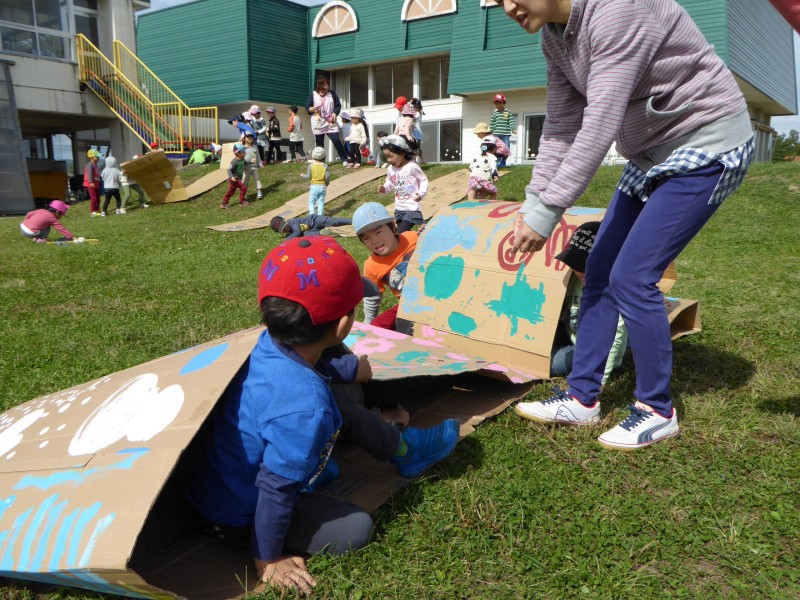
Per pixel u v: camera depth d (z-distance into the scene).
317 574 1.96
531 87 18.50
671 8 2.33
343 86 24.05
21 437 2.38
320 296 1.90
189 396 2.00
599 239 2.85
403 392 3.17
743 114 2.47
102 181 16.12
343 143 17.09
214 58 23.09
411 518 2.22
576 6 2.33
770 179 10.47
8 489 2.04
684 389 3.31
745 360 3.72
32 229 10.69
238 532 2.16
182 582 1.91
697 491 2.34
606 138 2.37
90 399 2.44
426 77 21.89
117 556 1.61
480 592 1.88
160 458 1.81
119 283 6.88
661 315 2.62
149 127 20.23
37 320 5.18
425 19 20.59
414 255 4.12
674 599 1.83
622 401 3.21
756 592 1.85
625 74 2.32
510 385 3.42
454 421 2.67
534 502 2.30
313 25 23.48
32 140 23.89
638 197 2.75
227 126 23.38
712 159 2.44
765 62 19.52
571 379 2.97
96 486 1.84
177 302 5.76
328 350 2.48
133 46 20.47
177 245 10.20
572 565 1.98
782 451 2.62
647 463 2.57
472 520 2.19
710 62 2.40
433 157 21.83
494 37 19.00
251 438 1.93
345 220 6.60
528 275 3.54
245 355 2.05
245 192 14.89
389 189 7.88
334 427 1.98
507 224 3.84
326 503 2.12
